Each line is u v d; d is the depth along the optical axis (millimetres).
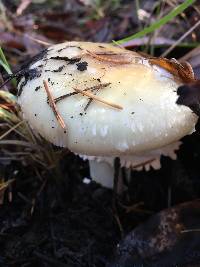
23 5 282
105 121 119
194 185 176
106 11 269
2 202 165
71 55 135
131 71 127
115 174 160
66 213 167
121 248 145
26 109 131
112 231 163
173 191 177
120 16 250
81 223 164
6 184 164
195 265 138
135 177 180
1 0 288
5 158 170
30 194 170
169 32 207
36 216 165
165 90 124
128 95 121
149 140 120
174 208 150
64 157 178
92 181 175
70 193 175
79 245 158
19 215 164
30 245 156
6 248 156
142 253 143
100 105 121
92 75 127
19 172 174
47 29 258
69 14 278
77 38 251
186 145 181
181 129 123
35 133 159
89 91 123
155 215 149
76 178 178
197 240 142
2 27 244
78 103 122
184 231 145
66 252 155
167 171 180
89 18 270
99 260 154
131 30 234
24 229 161
